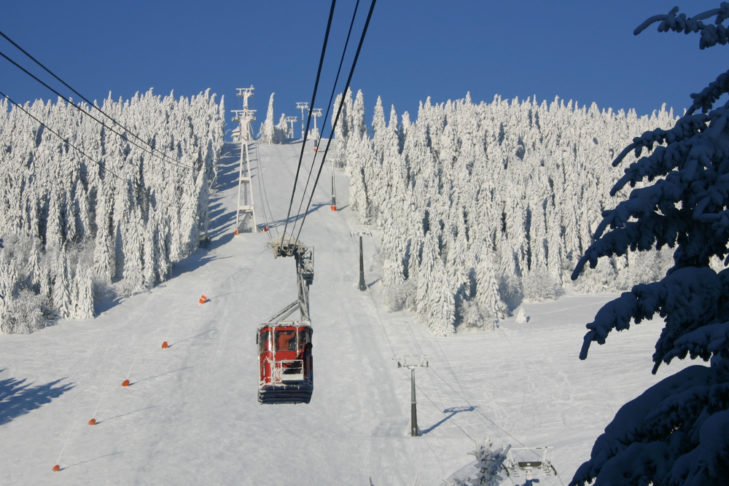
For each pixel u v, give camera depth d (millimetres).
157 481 53938
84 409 66750
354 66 10188
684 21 4758
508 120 192750
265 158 191250
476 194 124438
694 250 5016
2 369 74875
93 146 146000
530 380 70750
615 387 66312
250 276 107125
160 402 68562
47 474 54812
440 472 52969
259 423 64562
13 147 152375
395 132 174625
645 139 5262
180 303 95938
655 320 84750
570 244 117312
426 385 71875
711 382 4941
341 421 65438
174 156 144875
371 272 108625
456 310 89375
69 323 88062
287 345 26125
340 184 163875
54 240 109812
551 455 47781
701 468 4090
